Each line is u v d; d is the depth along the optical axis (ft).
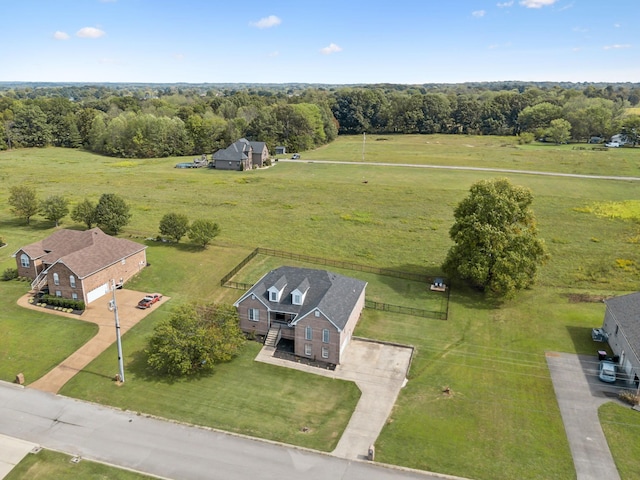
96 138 563.89
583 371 146.20
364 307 187.52
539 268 226.58
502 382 141.18
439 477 105.40
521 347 160.25
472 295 199.52
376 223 293.02
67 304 179.93
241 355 154.51
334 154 553.23
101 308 181.98
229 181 398.21
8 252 235.20
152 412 126.82
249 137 567.59
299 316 150.51
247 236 266.57
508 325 174.81
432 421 124.26
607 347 159.53
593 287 208.23
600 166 447.42
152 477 104.83
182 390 136.46
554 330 170.81
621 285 209.26
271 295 162.81
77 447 113.50
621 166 445.37
